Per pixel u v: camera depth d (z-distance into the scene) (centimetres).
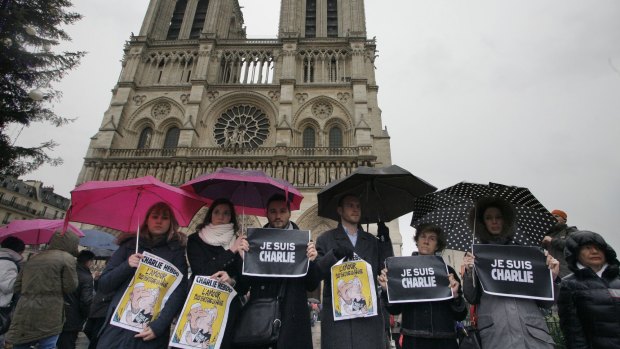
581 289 609
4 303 865
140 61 5141
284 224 756
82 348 1611
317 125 4688
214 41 5231
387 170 795
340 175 4097
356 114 4525
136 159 4241
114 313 606
